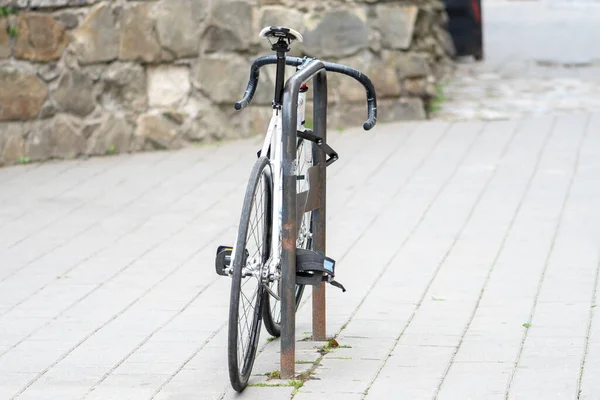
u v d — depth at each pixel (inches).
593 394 259.3
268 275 275.1
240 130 600.7
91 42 570.6
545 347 296.4
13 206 486.9
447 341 306.2
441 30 813.2
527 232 419.8
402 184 500.4
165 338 318.7
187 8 581.6
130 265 398.3
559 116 626.5
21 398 273.4
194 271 388.8
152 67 583.5
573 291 347.6
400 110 624.1
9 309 350.9
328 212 461.4
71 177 537.3
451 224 436.5
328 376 281.6
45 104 568.7
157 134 588.4
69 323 335.3
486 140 575.5
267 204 284.2
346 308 341.4
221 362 296.8
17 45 559.8
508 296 346.0
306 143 309.3
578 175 501.4
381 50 615.2
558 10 1218.6
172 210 474.6
